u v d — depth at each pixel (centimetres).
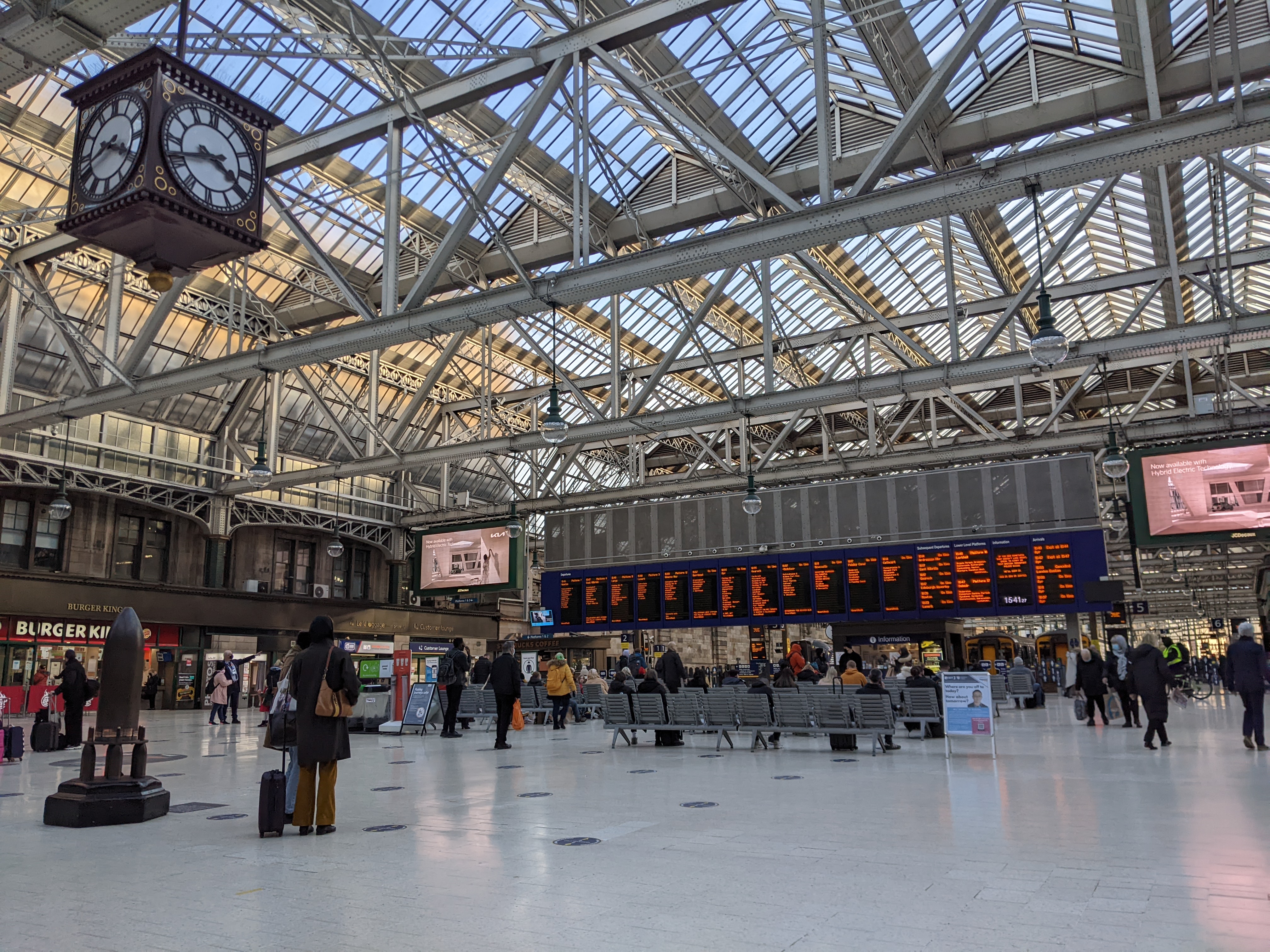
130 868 569
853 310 2875
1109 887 476
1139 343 1788
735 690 1412
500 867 553
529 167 2253
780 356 3209
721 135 2202
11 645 2673
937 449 2866
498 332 3356
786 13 1945
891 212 1148
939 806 767
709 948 383
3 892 507
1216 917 414
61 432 2806
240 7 1831
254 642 3316
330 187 2398
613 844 620
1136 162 1066
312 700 684
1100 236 2712
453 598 3488
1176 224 2402
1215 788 836
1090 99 1872
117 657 789
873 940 390
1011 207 2388
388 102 1733
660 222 2402
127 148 716
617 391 2216
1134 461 2511
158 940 412
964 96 2025
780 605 2994
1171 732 1473
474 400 3625
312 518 3609
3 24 979
